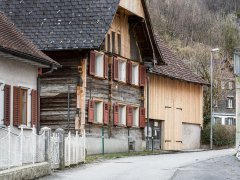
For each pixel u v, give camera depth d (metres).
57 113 37.16
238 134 37.84
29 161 21.16
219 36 114.62
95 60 38.50
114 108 40.66
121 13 41.94
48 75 37.44
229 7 123.50
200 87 56.31
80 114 36.81
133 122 44.47
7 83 26.73
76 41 35.59
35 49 29.28
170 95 50.47
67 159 25.80
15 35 28.50
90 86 37.88
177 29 110.94
